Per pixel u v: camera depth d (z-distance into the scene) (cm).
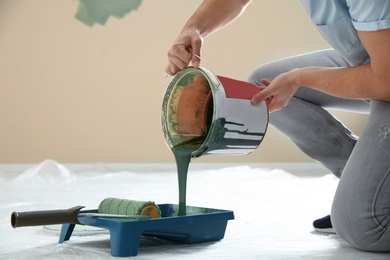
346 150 230
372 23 169
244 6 224
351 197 184
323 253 188
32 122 570
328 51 240
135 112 582
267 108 188
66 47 572
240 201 323
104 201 199
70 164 568
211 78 181
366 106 241
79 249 187
